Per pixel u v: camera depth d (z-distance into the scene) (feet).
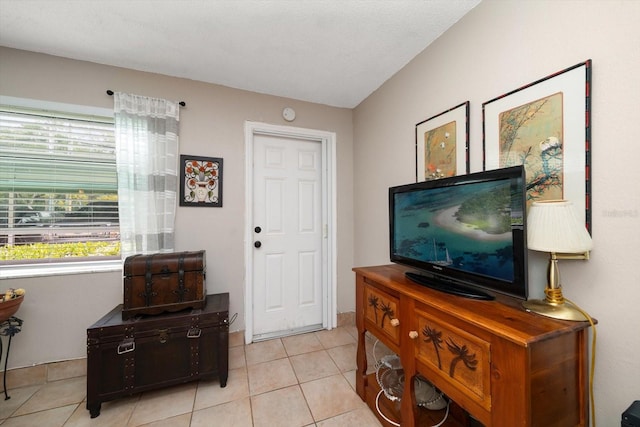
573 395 2.75
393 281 4.28
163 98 6.51
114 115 6.07
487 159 4.20
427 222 4.35
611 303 2.89
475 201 3.52
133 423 4.48
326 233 8.34
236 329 7.18
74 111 6.01
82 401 5.00
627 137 2.75
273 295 7.86
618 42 2.81
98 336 4.68
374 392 4.83
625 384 2.79
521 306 3.15
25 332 5.46
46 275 5.59
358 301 5.20
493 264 3.27
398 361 5.37
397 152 6.46
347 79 6.81
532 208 3.02
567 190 3.22
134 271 5.24
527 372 2.34
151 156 6.23
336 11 4.51
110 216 6.39
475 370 2.81
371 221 7.57
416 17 4.66
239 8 4.44
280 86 7.14
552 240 2.76
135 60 5.93
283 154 8.04
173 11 4.50
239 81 6.89
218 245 7.02
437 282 4.02
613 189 2.86
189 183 6.73
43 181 5.92
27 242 5.82
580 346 2.80
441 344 3.25
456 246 3.81
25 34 5.04
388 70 6.40
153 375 5.00
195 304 5.56
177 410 4.77
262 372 5.93
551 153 3.37
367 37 5.20
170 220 6.42
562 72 3.24
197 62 6.04
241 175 7.28
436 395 4.46
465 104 4.57
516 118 3.77
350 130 8.62
